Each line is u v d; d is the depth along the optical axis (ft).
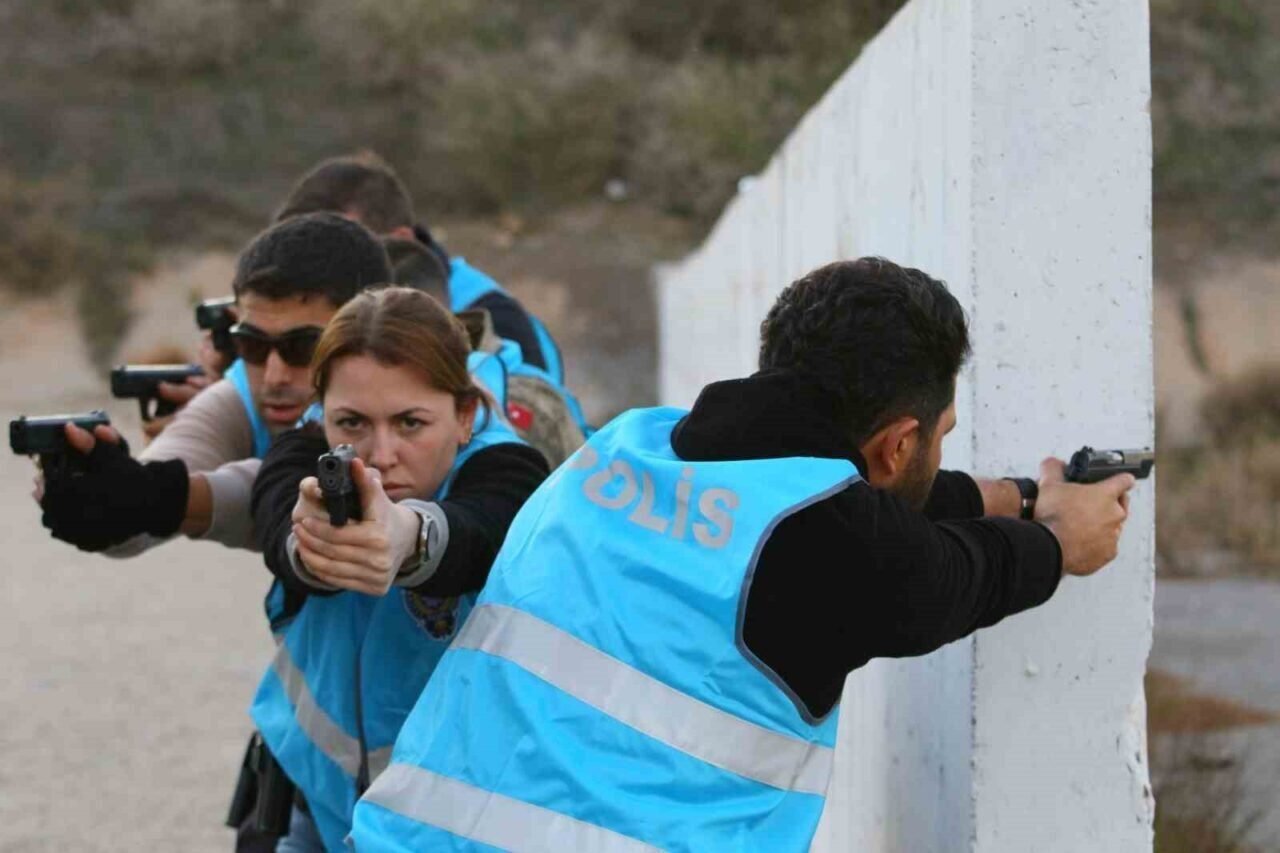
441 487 15.24
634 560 12.78
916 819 17.81
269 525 15.15
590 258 130.82
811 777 12.87
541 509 13.67
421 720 13.48
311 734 16.06
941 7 17.31
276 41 160.56
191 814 33.53
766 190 36.65
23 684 44.19
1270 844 29.81
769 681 12.42
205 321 20.77
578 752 12.42
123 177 140.67
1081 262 15.99
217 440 18.69
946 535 13.24
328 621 15.92
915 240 18.66
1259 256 128.36
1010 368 15.96
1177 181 139.44
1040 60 15.88
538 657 12.81
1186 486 78.84
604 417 115.75
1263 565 62.80
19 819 33.06
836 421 13.24
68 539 17.01
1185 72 155.84
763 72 155.02
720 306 51.98
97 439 16.65
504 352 19.90
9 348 122.42
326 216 18.16
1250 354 116.57
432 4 159.22
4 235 129.29
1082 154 15.96
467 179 142.92
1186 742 34.96
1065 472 15.42
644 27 161.89
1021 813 15.96
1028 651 15.92
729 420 13.25
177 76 155.33
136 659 47.09
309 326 17.60
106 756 37.52
